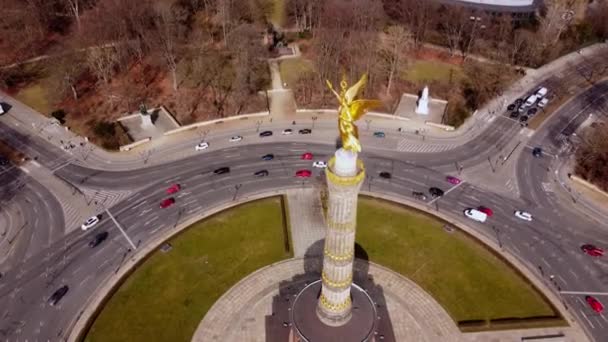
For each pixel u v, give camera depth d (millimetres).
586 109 193875
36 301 125125
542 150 174125
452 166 167250
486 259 135625
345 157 78250
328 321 104688
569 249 139125
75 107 192625
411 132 182250
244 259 135500
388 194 155875
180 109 192000
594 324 120250
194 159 169875
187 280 130000
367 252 137125
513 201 154125
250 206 151375
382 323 119250
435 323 119938
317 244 139375
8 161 168500
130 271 131375
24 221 146875
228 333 117875
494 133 181875
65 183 160125
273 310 122625
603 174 160625
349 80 199750
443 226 144875
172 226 144875
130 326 119438
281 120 187750
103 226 145000
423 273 131625
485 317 121250
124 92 199750
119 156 171375
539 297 125938
